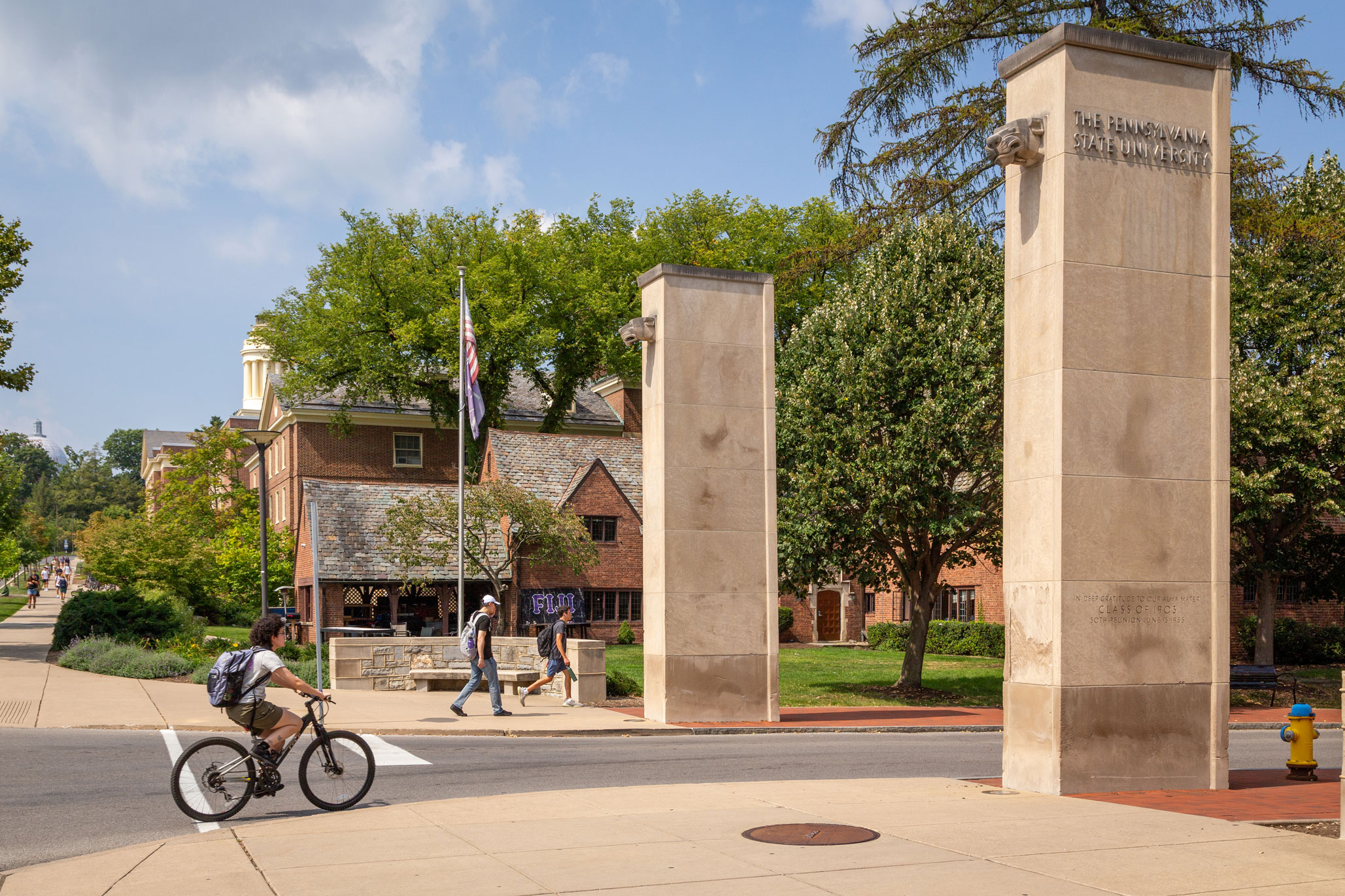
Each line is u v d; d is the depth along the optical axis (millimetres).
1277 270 27500
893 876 6980
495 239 53188
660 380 18984
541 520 37594
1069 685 11227
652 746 15820
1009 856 7609
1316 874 7102
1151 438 11820
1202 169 12250
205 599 43938
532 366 52844
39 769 12016
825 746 16219
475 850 7789
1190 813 9688
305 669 23422
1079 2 27828
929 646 42312
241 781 9469
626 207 57094
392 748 14539
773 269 50062
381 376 50719
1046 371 11688
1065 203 11609
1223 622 11898
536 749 14961
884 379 24656
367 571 40875
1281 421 24859
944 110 29250
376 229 51125
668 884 6762
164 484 63281
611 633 43625
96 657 23078
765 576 19406
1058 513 11375
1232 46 26875
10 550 87625
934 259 25875
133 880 7035
